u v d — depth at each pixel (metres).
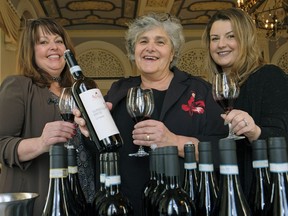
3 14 5.18
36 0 7.54
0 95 1.50
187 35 9.38
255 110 1.39
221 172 0.85
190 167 0.99
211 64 1.82
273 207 0.87
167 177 0.89
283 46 8.89
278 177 0.86
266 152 0.91
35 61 1.66
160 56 1.54
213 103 1.53
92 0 7.91
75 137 1.52
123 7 8.24
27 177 1.46
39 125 1.50
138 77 1.70
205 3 8.10
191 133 1.47
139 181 1.40
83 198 1.00
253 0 4.76
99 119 1.01
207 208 0.99
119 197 0.89
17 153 1.32
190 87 1.56
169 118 1.49
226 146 0.84
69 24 9.01
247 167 1.28
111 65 9.32
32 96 1.53
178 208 0.86
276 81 1.39
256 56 1.56
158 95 1.57
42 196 1.42
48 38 1.65
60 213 0.87
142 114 1.23
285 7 5.30
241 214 0.84
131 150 1.44
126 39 1.63
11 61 5.77
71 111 1.23
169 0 7.56
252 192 0.99
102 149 1.01
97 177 1.41
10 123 1.44
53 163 0.88
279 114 1.30
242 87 1.52
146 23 1.54
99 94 1.04
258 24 5.51
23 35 1.67
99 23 9.05
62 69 1.71
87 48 9.27
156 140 1.21
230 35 1.65
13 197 0.97
